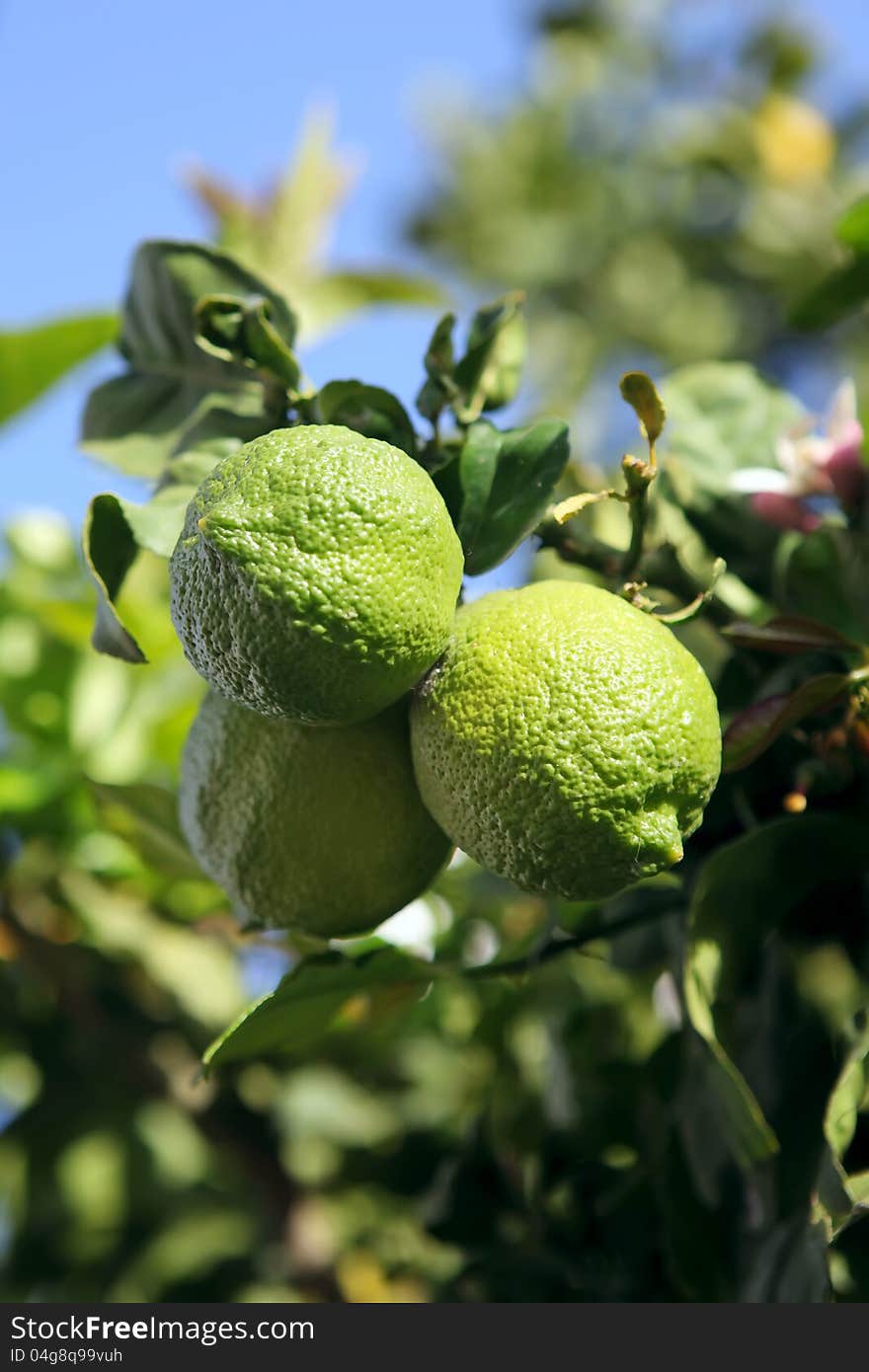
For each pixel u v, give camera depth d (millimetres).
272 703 514
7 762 882
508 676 510
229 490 508
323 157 836
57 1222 884
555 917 609
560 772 503
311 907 556
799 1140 611
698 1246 634
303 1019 593
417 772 535
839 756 587
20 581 920
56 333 772
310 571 498
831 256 1440
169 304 615
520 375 603
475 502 554
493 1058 761
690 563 667
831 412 667
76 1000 836
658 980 734
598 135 2061
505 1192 718
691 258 1855
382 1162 835
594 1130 701
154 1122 896
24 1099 970
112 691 882
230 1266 880
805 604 643
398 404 569
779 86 1860
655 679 510
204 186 845
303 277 804
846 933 614
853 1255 592
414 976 594
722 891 589
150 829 675
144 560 925
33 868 823
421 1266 800
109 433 622
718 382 695
